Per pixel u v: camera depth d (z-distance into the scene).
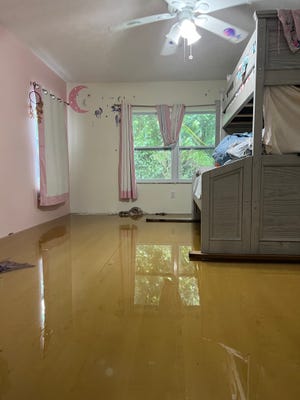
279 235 2.26
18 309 1.47
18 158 3.34
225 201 2.28
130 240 2.99
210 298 1.60
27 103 3.51
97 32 3.12
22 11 2.71
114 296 1.63
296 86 2.15
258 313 1.42
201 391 0.91
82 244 2.81
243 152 2.49
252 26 2.97
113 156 4.92
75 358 1.07
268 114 2.16
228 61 3.93
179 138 4.87
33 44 3.42
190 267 2.12
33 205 3.72
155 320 1.35
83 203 5.02
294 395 0.89
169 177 4.91
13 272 2.02
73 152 4.91
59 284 1.80
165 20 2.86
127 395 0.89
